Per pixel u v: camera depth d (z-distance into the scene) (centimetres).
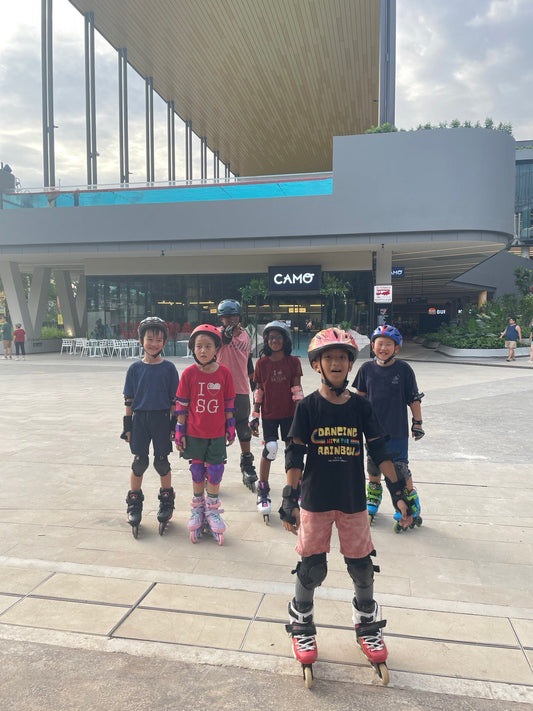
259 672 240
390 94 2183
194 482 400
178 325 2497
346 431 248
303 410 251
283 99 3281
